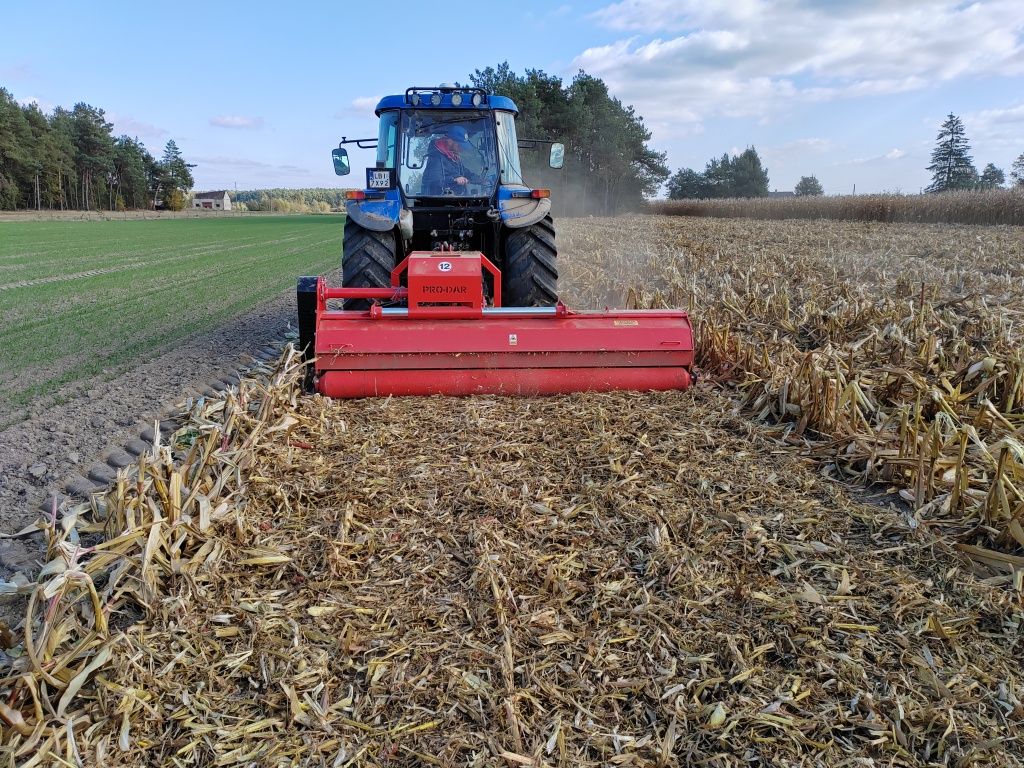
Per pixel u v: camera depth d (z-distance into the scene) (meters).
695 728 2.19
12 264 16.53
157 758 2.09
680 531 3.26
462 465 3.91
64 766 2.02
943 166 78.62
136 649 2.43
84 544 3.29
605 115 50.53
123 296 11.35
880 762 2.06
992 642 2.54
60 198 76.25
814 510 3.46
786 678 2.37
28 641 2.21
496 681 2.36
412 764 2.07
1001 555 2.96
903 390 4.84
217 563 2.91
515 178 6.88
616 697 2.31
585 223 28.89
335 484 3.68
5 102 70.56
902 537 3.24
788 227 24.16
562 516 3.38
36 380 6.11
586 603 2.78
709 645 2.53
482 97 6.55
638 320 5.18
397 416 4.63
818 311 7.37
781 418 4.57
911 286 8.87
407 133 6.57
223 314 9.69
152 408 5.36
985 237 17.47
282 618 2.66
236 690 2.34
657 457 3.99
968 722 2.19
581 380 5.08
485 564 2.94
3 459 4.32
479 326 5.03
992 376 4.68
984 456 3.43
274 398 4.31
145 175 98.12
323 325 5.00
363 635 2.59
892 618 2.67
